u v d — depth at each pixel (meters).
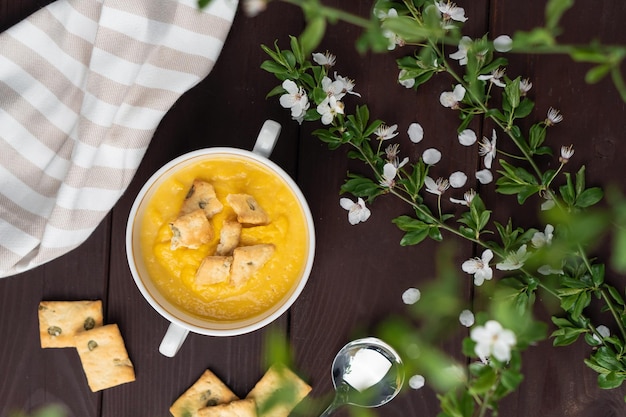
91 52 0.89
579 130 0.92
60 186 0.89
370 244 0.93
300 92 0.89
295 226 0.88
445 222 0.93
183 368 0.93
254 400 0.92
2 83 0.88
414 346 0.92
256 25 0.92
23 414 0.93
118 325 0.93
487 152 0.90
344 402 0.92
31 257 0.89
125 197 0.93
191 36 0.87
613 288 0.90
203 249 0.87
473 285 0.92
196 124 0.92
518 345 0.69
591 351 0.92
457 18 0.89
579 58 0.63
